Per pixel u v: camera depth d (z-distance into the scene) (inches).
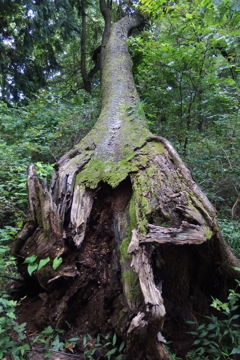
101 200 126.1
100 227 118.1
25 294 118.4
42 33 385.4
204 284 115.5
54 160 220.4
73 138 230.7
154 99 275.7
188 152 210.1
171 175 119.2
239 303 112.8
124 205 121.3
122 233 109.6
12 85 398.3
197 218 98.7
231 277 110.0
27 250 110.3
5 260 127.8
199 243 91.0
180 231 92.1
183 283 107.6
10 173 178.5
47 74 442.9
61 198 122.5
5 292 111.8
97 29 496.7
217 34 222.5
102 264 108.0
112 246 112.0
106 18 362.9
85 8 442.9
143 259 90.0
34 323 104.2
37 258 106.3
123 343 92.8
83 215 116.4
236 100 264.7
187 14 228.7
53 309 103.9
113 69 251.9
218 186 185.0
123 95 212.5
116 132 162.6
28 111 295.9
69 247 109.9
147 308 79.7
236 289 112.2
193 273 111.5
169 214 102.1
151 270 89.9
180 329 106.5
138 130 157.1
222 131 225.8
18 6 374.6
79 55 538.6
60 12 391.5
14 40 399.2
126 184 126.0
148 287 84.4
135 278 94.7
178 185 113.5
